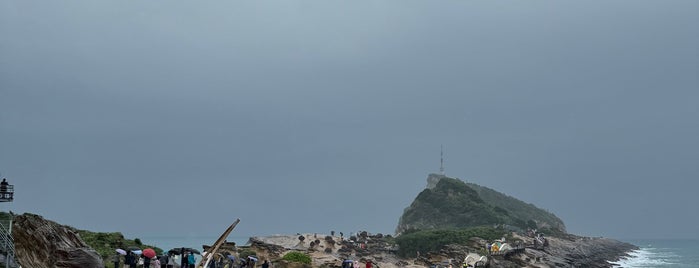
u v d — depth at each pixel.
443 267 82.88
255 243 73.56
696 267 138.88
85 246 36.38
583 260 140.25
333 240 105.12
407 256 117.31
